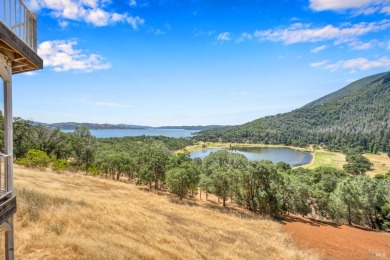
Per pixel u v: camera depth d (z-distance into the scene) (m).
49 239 8.87
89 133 81.12
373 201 38.78
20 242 8.23
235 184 38.34
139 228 14.64
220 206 38.53
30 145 53.09
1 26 3.95
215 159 59.34
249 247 17.64
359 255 22.22
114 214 16.02
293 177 52.88
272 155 164.00
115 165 52.31
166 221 19.20
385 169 120.50
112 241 10.62
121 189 36.22
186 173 38.41
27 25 5.33
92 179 41.47
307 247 22.47
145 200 30.03
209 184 39.12
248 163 40.12
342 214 40.50
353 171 107.94
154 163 45.47
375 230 37.53
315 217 43.28
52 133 58.47
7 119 4.92
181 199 38.25
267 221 31.78
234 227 24.50
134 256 9.81
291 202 40.00
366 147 186.88
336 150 189.12
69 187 24.95
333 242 25.70
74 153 63.75
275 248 19.27
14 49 4.50
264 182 37.88
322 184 58.44
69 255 7.95
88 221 12.35
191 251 13.25
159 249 12.02
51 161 45.56
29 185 18.42
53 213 11.87
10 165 4.95
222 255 14.32
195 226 20.39
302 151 190.88
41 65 5.82
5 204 4.63
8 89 4.98
